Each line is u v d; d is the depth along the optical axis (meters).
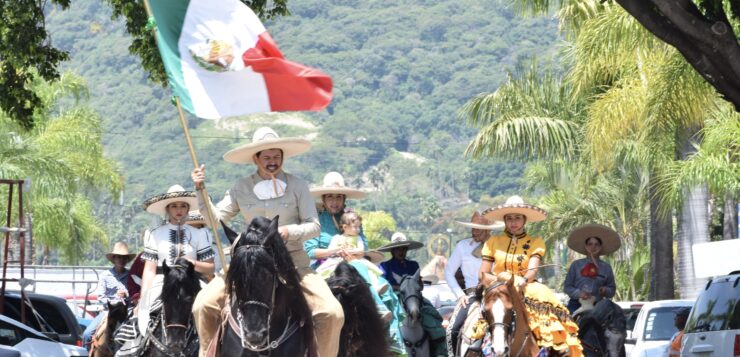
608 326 18.23
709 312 17.11
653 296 35.06
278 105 12.76
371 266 15.40
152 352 14.37
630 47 24.80
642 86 26.20
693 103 23.73
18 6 22.83
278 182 12.37
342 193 16.98
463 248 19.08
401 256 19.41
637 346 22.86
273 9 24.44
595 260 19.66
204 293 11.79
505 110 38.91
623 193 42.00
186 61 12.82
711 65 16.72
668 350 19.30
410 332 18.14
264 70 12.70
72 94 57.16
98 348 17.56
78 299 43.72
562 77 38.56
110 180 56.34
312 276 12.05
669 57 23.62
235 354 10.95
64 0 23.84
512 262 16.22
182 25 12.91
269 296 10.73
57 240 53.22
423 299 18.78
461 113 39.69
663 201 28.42
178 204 15.70
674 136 27.56
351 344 12.91
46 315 22.92
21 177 48.34
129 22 23.50
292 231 11.92
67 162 52.12
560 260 53.44
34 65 23.78
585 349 18.22
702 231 31.98
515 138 37.56
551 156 38.25
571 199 44.88
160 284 15.14
